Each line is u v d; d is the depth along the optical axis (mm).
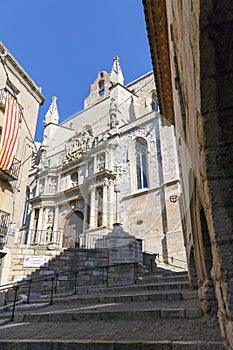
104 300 6992
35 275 11992
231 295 1754
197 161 2246
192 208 4195
